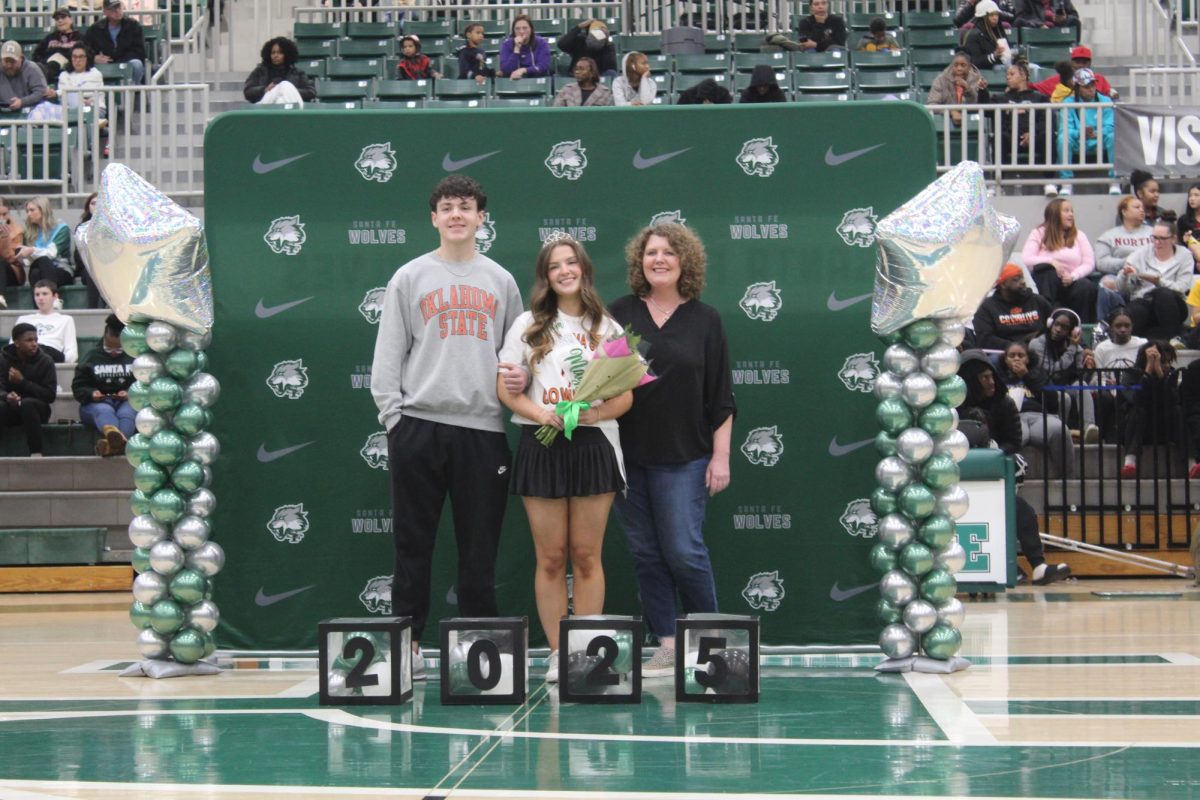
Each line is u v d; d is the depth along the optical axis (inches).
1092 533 395.5
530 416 207.5
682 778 147.8
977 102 559.5
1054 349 413.1
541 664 234.1
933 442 221.3
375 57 681.0
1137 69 576.4
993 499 337.7
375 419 242.5
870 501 234.2
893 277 219.1
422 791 143.2
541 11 729.6
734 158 241.3
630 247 221.6
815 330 240.4
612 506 233.8
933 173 239.5
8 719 187.3
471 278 217.2
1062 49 674.8
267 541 242.7
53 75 627.2
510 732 175.3
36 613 334.6
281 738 172.7
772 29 703.7
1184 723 177.5
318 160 242.8
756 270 240.7
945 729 174.4
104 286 226.8
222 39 714.8
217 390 229.9
